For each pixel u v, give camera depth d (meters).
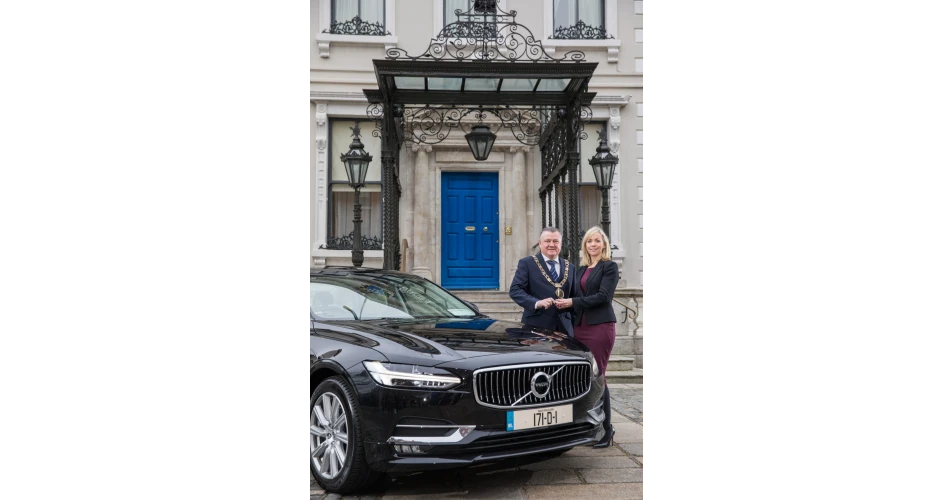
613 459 4.13
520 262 4.83
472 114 9.88
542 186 8.91
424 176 10.05
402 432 3.20
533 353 3.54
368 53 9.95
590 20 10.15
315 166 9.86
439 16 9.91
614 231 10.05
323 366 3.45
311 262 9.76
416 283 4.91
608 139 10.13
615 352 8.54
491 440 3.27
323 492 3.39
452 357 3.34
